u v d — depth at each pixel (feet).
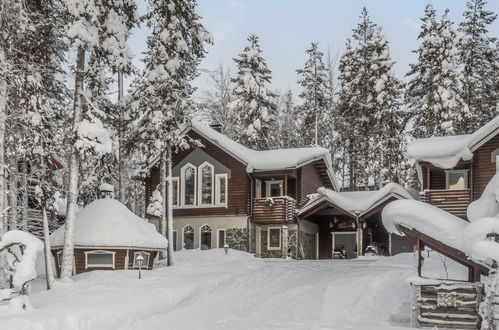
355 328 45.73
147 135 84.94
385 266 75.72
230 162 115.75
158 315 52.80
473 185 92.07
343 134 162.20
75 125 66.18
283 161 111.65
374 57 143.74
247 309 55.36
